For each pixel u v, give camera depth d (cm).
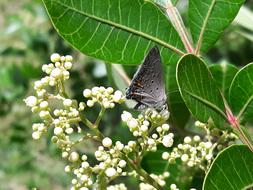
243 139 18
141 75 17
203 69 17
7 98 42
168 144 17
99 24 17
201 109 17
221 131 18
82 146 33
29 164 52
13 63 42
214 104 17
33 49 42
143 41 18
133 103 24
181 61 16
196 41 19
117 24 18
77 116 17
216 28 18
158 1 19
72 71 38
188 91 17
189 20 19
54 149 42
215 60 37
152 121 17
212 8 18
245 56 37
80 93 36
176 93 22
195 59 17
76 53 38
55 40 38
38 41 41
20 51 43
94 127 17
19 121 44
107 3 17
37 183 52
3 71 41
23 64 40
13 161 52
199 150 18
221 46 37
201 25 18
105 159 17
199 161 18
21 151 51
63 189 52
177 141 23
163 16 18
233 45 37
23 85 41
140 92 17
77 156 17
